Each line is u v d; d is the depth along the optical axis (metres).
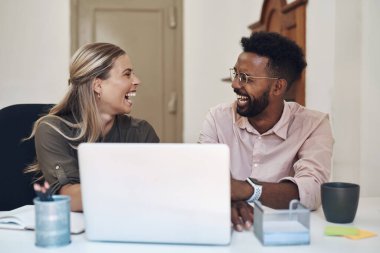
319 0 2.24
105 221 1.00
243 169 1.69
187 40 3.95
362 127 2.10
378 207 1.37
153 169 0.96
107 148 0.97
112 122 1.73
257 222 1.04
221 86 3.84
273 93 1.58
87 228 1.02
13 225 1.14
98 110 1.63
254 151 1.65
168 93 4.01
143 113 4.01
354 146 2.12
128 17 3.95
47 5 3.77
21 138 1.66
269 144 1.65
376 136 2.01
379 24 1.97
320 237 1.06
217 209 0.97
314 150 1.56
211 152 0.94
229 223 0.97
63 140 1.51
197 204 0.97
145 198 0.98
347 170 2.12
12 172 1.64
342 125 2.12
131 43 3.97
